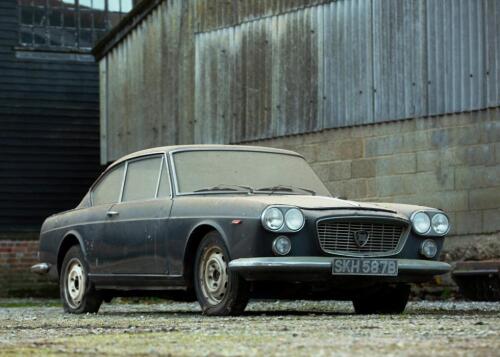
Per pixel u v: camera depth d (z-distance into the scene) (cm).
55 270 1608
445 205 2055
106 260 1477
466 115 2023
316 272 1245
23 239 3109
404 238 1304
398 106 2144
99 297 1530
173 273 1348
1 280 3077
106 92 2855
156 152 1447
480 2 2003
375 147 2188
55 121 3183
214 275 1295
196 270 1316
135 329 1026
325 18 2302
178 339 862
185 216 1331
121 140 2812
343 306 1831
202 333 932
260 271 1235
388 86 2164
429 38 2089
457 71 2041
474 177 2006
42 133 3169
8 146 3133
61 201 3164
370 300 1402
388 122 2162
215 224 1287
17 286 3086
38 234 3128
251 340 837
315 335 883
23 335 986
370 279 1277
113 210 1471
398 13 2148
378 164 2180
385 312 1397
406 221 1305
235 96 2514
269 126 2425
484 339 820
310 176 1450
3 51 3169
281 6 2409
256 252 1244
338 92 2267
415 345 769
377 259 1271
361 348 748
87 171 3192
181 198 1359
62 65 3212
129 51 2795
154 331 989
